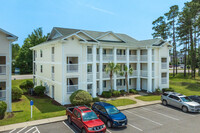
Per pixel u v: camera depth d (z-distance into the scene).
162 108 18.25
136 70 28.53
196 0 35.97
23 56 55.88
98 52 25.16
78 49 20.12
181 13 40.09
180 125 13.09
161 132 11.67
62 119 13.82
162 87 28.61
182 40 40.88
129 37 34.66
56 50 20.61
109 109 13.40
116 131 11.76
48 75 23.70
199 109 16.38
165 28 43.72
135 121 13.94
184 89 30.50
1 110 13.55
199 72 42.16
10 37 15.41
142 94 25.83
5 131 11.37
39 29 58.12
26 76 46.78
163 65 28.72
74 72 19.86
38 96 23.58
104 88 26.19
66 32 23.92
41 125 12.65
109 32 26.42
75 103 17.47
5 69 15.76
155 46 27.09
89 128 10.25
